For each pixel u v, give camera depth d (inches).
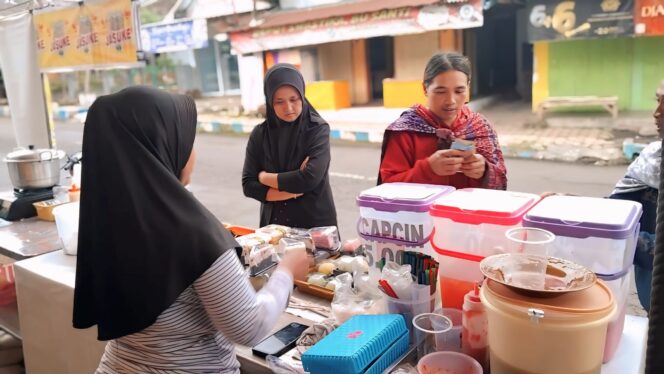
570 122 320.5
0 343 109.0
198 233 46.0
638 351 52.9
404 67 392.8
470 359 47.9
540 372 41.7
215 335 52.2
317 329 59.4
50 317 85.0
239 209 227.5
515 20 506.0
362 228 62.5
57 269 86.9
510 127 331.6
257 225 204.8
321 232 83.1
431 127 81.1
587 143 277.0
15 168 123.8
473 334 49.9
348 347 48.2
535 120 343.9
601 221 47.8
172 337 48.9
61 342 83.9
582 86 334.0
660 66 313.7
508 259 46.3
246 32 358.6
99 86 631.2
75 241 93.1
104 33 144.5
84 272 50.8
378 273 61.8
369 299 61.4
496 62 528.1
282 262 56.9
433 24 275.0
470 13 264.1
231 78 595.2
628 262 50.0
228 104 512.7
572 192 211.6
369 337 49.7
